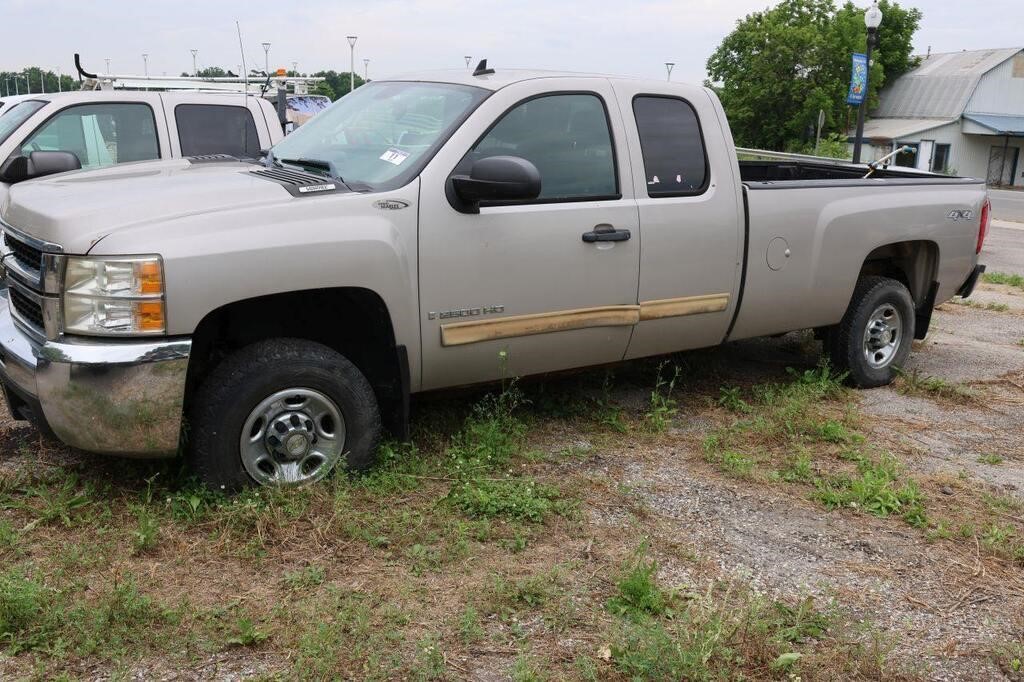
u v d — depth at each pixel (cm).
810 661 315
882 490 452
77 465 435
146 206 385
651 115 511
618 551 386
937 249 652
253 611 325
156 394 370
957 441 551
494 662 305
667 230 506
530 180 412
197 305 372
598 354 507
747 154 988
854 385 640
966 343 812
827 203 580
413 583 349
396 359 432
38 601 314
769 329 579
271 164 487
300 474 412
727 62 5419
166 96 767
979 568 391
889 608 357
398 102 495
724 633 320
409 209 425
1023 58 5219
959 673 316
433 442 482
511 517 404
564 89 482
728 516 428
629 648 310
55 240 371
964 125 5147
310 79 1260
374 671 293
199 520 384
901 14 5491
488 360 465
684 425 549
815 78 5200
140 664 293
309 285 396
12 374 395
